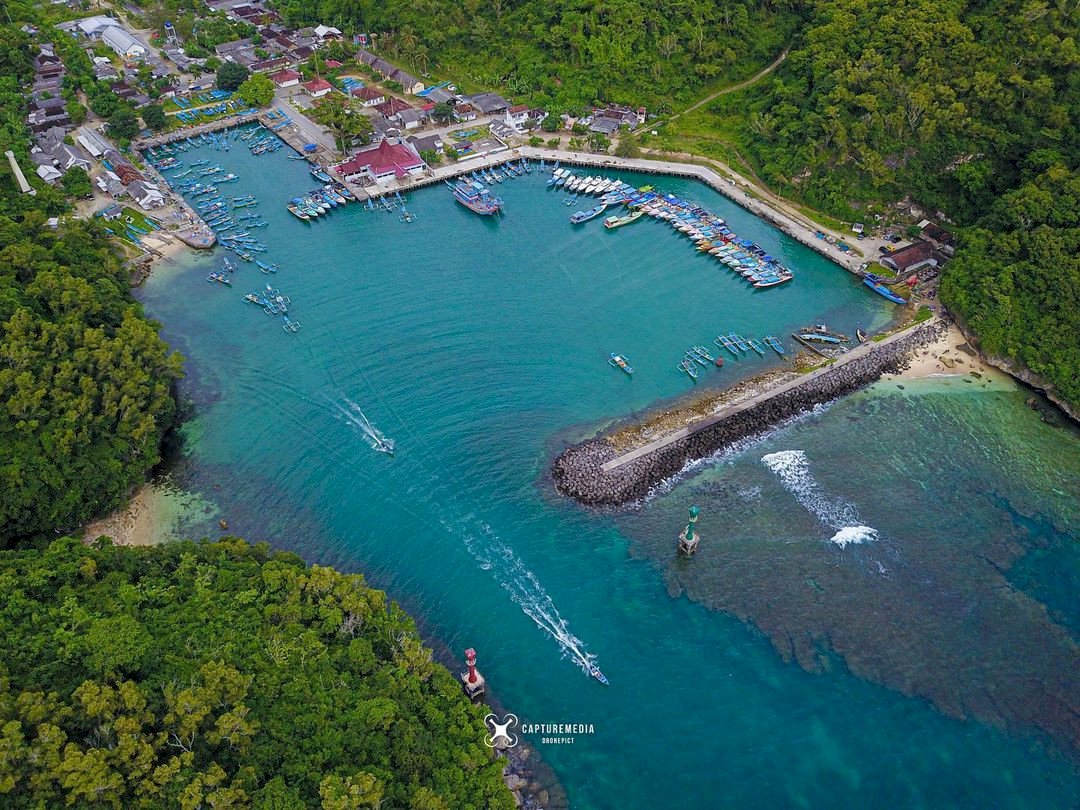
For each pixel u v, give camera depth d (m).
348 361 165.50
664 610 119.62
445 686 102.62
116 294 165.12
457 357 165.88
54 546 108.88
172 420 149.62
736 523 131.25
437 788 90.44
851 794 99.56
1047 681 109.81
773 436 146.88
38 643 92.12
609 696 109.62
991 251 167.00
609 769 101.94
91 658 90.44
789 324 173.25
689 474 139.62
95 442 132.88
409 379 160.75
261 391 158.50
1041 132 183.75
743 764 102.62
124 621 95.69
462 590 122.38
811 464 141.38
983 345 159.12
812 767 102.12
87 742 82.62
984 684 109.69
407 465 142.50
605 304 180.00
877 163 195.38
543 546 128.75
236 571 109.88
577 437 146.88
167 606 102.88
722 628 117.25
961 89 193.12
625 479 137.88
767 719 107.00
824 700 108.81
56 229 188.38
